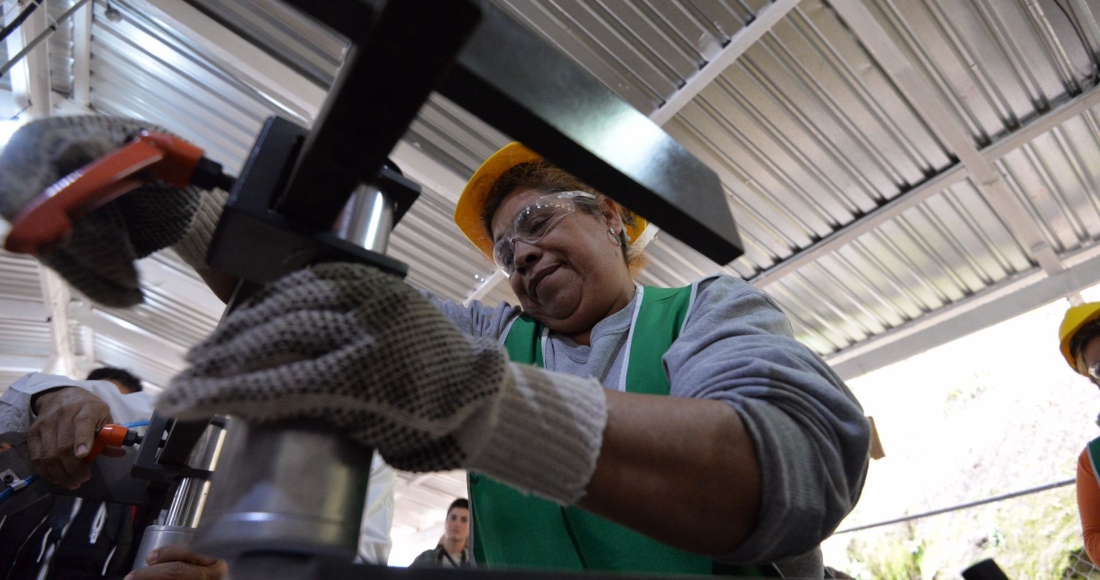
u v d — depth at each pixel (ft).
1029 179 12.77
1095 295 19.79
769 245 14.30
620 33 10.54
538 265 3.38
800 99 11.35
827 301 15.78
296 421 1.22
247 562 1.18
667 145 1.53
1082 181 12.78
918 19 10.23
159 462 2.62
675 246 14.26
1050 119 11.27
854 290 15.38
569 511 2.67
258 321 1.22
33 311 21.07
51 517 3.92
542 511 2.74
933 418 23.02
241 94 12.88
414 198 1.62
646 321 3.10
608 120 1.40
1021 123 11.66
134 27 11.97
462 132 11.95
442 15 1.02
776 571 2.31
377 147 1.22
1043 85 11.10
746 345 2.21
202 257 1.95
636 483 1.59
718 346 2.28
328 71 11.37
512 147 4.02
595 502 1.60
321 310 1.23
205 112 13.66
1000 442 19.84
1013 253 14.15
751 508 1.71
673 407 1.71
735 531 1.73
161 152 1.35
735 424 1.73
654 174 1.43
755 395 1.91
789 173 12.62
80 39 12.15
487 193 4.18
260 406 1.11
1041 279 14.43
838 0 9.70
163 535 2.56
